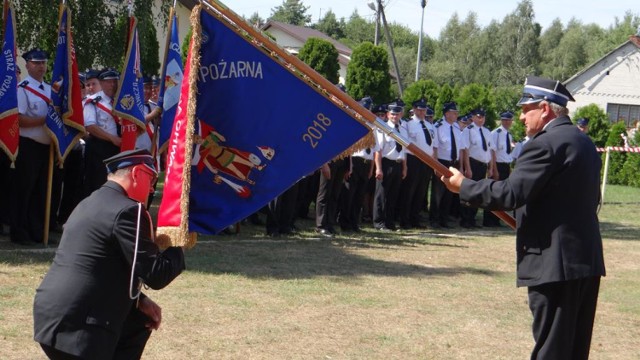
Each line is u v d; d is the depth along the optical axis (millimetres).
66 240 3979
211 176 4598
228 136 4594
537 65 73500
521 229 4820
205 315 6941
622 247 13188
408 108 24109
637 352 6793
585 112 31719
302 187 12477
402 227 14156
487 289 8875
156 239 4285
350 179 12680
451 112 14555
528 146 4723
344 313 7355
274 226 11734
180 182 4293
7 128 8781
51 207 10305
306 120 4582
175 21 7938
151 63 19531
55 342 3838
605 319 7891
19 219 9367
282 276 8734
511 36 73625
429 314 7559
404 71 70250
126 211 3943
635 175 30250
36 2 13453
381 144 12992
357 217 13016
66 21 9359
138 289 4043
